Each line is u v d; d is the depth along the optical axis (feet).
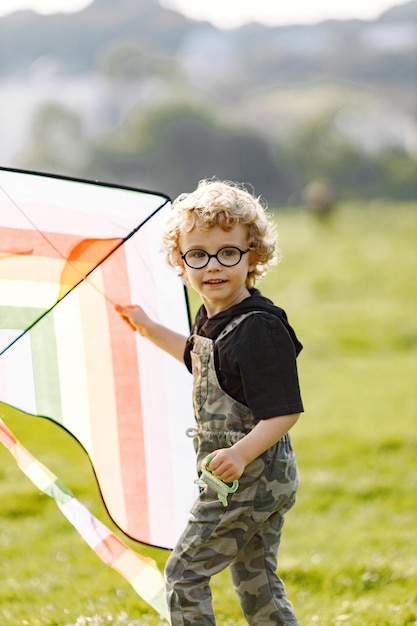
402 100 440.86
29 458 14.73
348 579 21.67
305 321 74.23
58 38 561.43
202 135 362.94
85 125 394.52
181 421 15.44
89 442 15.35
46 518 28.35
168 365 15.46
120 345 15.46
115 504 15.35
